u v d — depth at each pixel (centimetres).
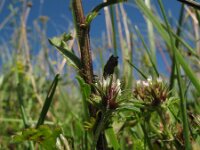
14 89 34
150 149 13
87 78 11
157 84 12
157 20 12
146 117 13
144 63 25
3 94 34
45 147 11
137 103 11
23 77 33
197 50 25
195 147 10
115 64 12
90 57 12
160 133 12
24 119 15
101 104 11
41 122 13
